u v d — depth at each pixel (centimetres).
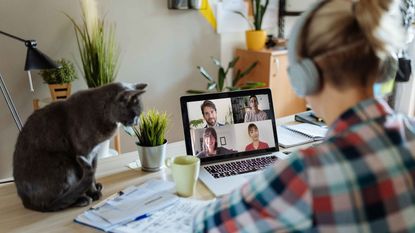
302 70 58
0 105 229
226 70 293
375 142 54
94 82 221
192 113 132
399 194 53
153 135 125
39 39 232
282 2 319
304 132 163
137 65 272
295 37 60
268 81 284
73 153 102
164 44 279
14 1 219
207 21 294
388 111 58
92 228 94
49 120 101
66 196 102
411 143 57
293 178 52
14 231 93
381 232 52
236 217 58
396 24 58
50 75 213
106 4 248
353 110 56
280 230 55
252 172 125
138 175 124
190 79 300
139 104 104
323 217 51
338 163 52
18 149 102
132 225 94
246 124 138
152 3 266
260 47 296
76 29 240
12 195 111
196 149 131
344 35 55
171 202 104
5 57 224
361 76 56
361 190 52
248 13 312
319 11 58
